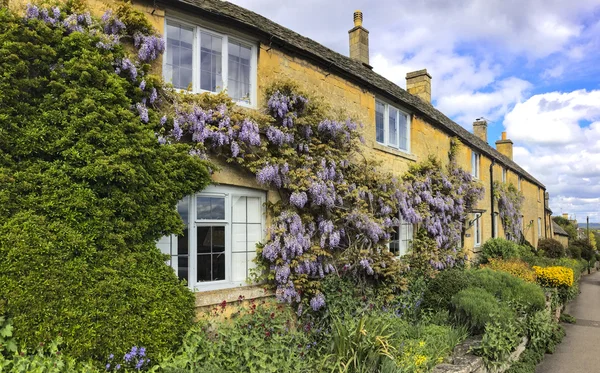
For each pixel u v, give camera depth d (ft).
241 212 19.98
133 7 16.65
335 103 26.13
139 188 14.92
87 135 13.62
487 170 55.72
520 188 74.90
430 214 33.83
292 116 21.03
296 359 15.34
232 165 19.31
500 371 20.40
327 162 22.79
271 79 21.77
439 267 33.30
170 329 14.88
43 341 12.10
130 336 13.70
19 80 12.97
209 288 18.37
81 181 13.64
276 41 21.75
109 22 15.47
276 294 19.81
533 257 53.62
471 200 43.01
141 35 16.25
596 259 124.47
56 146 13.39
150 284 14.79
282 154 20.58
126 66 15.30
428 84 49.24
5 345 11.64
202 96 18.02
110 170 13.66
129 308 13.93
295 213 20.61
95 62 14.35
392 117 33.06
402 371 15.30
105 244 13.76
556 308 36.14
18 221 12.40
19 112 13.00
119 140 14.29
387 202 26.58
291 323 19.95
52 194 13.10
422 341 18.71
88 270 13.24
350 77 27.22
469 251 45.62
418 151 35.81
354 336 16.39
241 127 18.69
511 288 27.94
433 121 38.27
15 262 12.04
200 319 17.03
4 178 12.35
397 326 19.77
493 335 19.88
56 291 12.48
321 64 25.02
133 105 15.51
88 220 13.55
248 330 16.89
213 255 18.86
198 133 17.28
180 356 14.15
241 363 14.56
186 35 18.88
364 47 37.83
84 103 13.70
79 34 14.24
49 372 11.55
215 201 19.04
